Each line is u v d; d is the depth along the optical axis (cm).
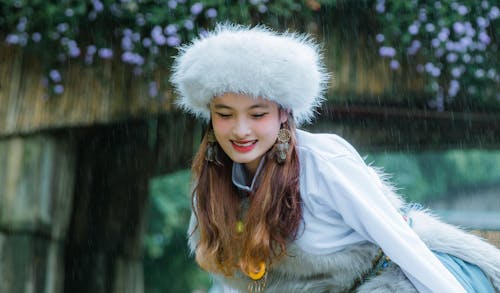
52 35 542
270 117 227
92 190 713
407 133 662
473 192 1517
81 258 721
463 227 269
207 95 226
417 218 244
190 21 546
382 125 656
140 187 722
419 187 1474
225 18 552
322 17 572
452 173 1508
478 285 233
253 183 239
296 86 225
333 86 575
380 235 221
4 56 550
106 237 729
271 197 231
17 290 569
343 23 574
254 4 549
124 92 555
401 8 571
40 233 584
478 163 1510
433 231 238
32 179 568
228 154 232
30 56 549
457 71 582
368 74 577
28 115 549
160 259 1297
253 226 231
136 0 545
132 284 750
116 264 738
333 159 230
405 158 1475
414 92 580
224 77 219
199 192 246
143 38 555
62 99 550
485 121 630
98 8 541
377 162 1435
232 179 243
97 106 552
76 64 553
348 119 654
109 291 734
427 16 576
